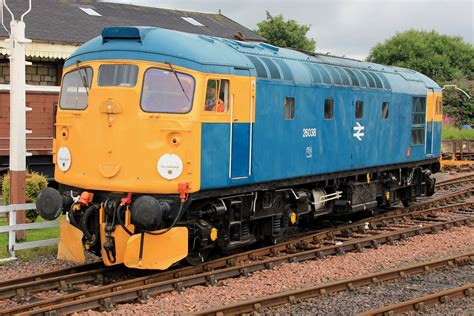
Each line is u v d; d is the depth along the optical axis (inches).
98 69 408.8
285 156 491.8
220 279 407.5
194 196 406.0
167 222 398.3
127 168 395.2
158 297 365.7
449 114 2223.2
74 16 978.1
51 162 770.8
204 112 404.8
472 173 1123.9
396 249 517.0
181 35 418.9
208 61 410.6
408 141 709.3
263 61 474.9
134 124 394.3
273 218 502.9
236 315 332.5
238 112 436.1
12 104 498.3
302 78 512.1
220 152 420.2
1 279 403.2
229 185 430.0
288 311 346.0
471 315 340.2
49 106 761.6
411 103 714.8
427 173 780.0
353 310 349.7
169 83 398.9
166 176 392.2
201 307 351.6
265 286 397.4
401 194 746.8
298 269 440.8
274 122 476.4
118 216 394.6
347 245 502.6
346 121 579.8
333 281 409.4
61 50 860.6
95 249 423.2
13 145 499.5
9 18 873.5
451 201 798.5
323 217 673.6
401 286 400.2
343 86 572.7
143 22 1075.3
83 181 410.0
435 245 531.8
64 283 383.2
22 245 459.2
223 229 444.1
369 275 403.2
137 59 400.5
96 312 335.6
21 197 500.4
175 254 394.9
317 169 536.4
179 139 393.7
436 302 360.5
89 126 407.5
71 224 420.2
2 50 813.2
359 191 625.0
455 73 2775.6
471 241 549.3
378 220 625.6
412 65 2913.4
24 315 310.2
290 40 2233.0
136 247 385.4
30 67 888.3
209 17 1261.1
